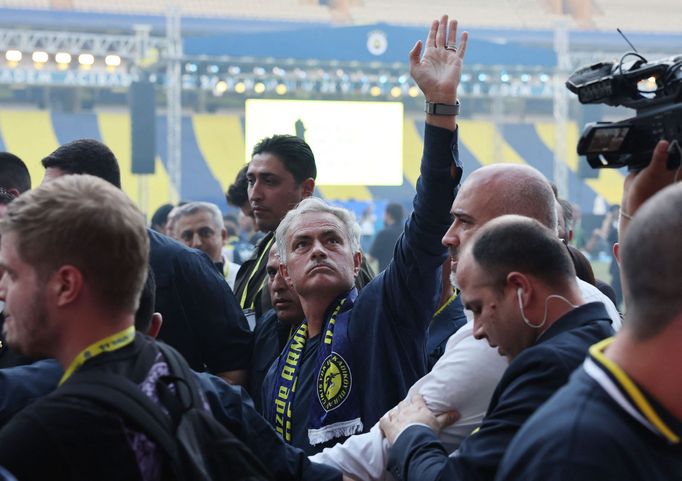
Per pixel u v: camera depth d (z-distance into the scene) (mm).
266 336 3676
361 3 33531
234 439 1862
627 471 1397
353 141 25422
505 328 2137
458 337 2592
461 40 3045
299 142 4578
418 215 2947
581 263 3408
